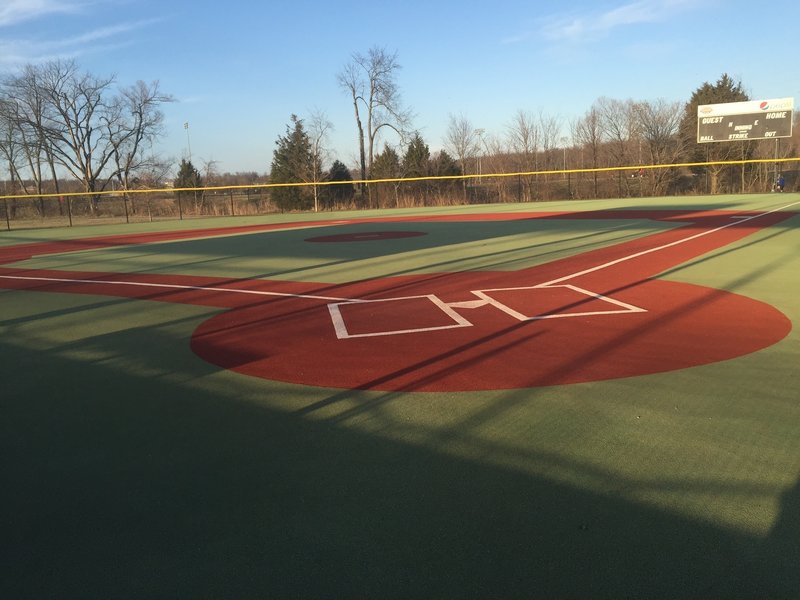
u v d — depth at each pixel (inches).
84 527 129.0
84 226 1414.9
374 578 108.8
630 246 596.7
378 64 2194.9
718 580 106.0
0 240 1056.8
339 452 160.7
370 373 226.7
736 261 480.1
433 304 348.2
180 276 520.1
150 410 196.5
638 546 115.9
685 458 151.3
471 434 169.3
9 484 149.2
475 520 126.1
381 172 2096.5
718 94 2142.0
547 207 1454.2
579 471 145.9
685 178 1953.7
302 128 1916.8
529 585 105.7
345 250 669.9
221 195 2096.5
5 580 111.9
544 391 201.0
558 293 366.6
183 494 141.3
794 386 200.2
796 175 1838.1
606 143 2228.1
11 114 2214.6
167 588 108.2
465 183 1948.8
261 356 255.3
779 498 131.9
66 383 228.4
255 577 110.3
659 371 218.1
